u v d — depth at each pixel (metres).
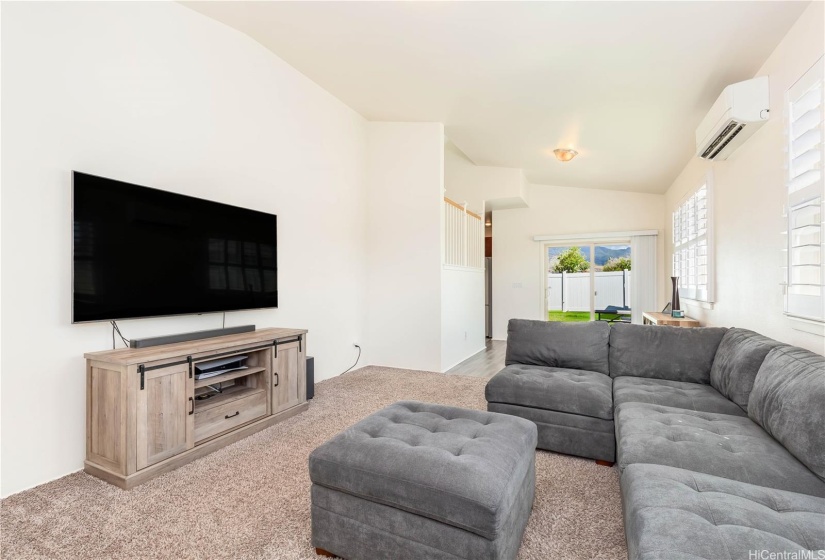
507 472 1.48
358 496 1.52
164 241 2.62
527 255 7.64
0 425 2.03
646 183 6.25
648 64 2.90
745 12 2.20
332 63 3.74
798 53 2.19
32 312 2.14
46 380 2.19
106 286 2.31
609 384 2.72
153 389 2.20
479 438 1.72
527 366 3.19
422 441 1.68
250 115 3.47
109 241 2.33
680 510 1.18
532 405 2.60
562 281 7.64
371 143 5.12
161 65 2.79
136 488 2.09
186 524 1.79
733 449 1.65
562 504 1.96
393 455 1.52
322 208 4.34
